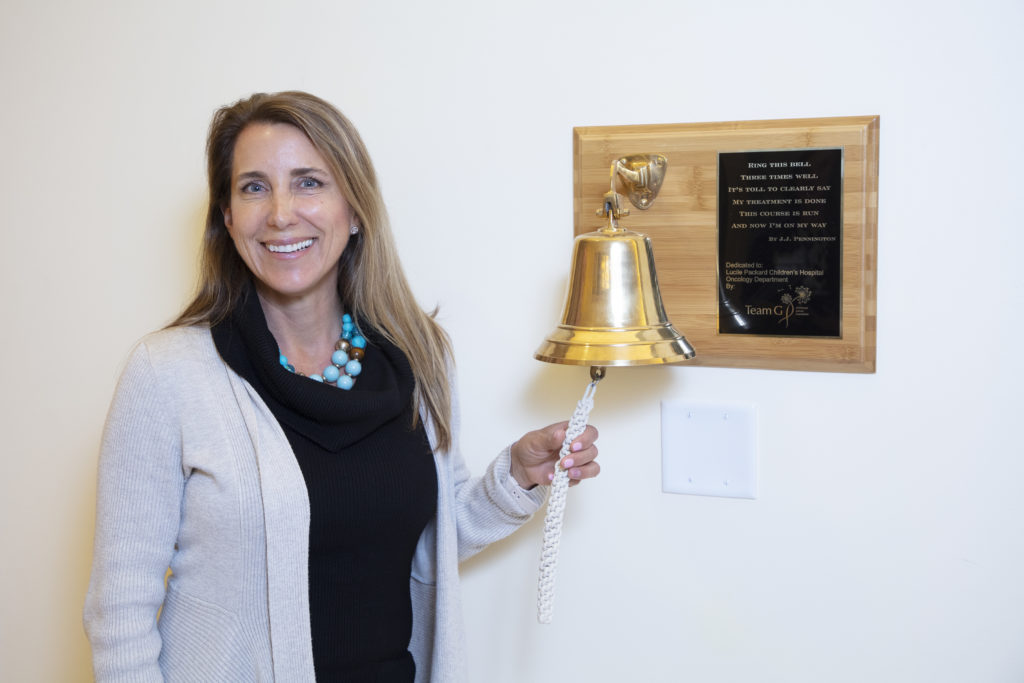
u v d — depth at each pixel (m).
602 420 1.41
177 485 1.17
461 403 1.48
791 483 1.33
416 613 1.39
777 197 1.28
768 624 1.36
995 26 1.18
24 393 1.69
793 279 1.29
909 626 1.30
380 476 1.22
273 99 1.21
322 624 1.20
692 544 1.38
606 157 1.35
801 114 1.27
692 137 1.31
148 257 1.59
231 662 1.15
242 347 1.21
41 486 1.70
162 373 1.16
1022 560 1.24
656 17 1.31
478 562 1.50
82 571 1.69
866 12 1.22
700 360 1.34
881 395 1.28
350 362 1.31
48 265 1.64
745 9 1.27
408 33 1.43
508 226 1.42
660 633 1.41
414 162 1.45
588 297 1.16
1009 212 1.20
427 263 1.47
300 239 1.19
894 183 1.24
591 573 1.44
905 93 1.22
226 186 1.23
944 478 1.26
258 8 1.50
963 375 1.24
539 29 1.37
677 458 1.37
